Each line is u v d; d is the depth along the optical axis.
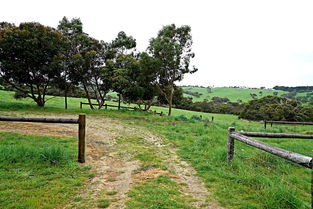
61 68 22.33
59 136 10.69
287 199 4.45
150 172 6.28
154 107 49.03
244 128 17.14
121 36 28.73
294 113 43.03
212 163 7.02
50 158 6.55
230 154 7.06
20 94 25.38
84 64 24.50
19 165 6.15
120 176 5.94
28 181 5.19
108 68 26.38
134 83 25.78
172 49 25.41
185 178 5.94
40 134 10.90
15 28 20.81
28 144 8.55
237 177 5.81
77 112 21.06
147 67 25.09
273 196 4.59
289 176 6.77
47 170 5.89
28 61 20.97
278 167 7.37
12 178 5.36
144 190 5.00
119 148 9.10
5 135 9.99
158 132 13.12
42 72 22.19
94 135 11.71
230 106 62.41
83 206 4.28
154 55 26.41
